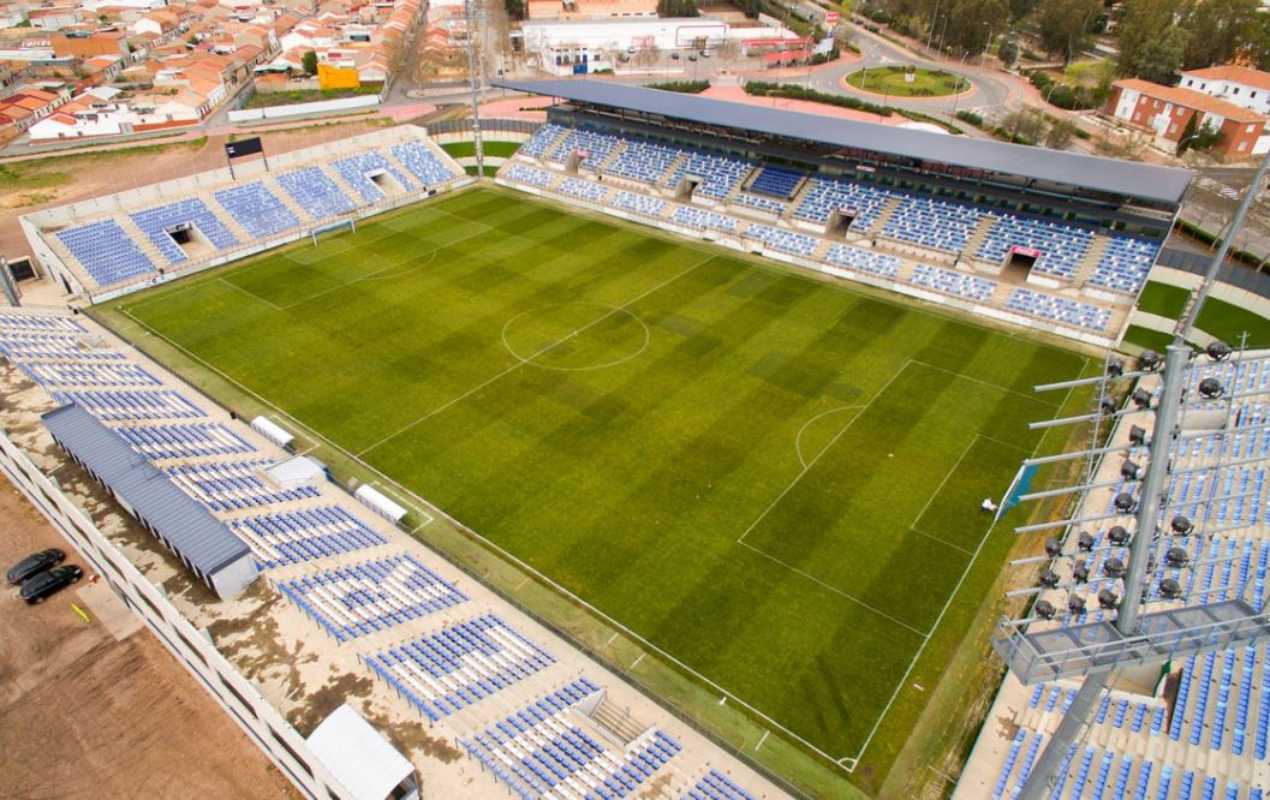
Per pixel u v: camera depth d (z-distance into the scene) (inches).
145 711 1360.7
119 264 2859.3
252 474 1851.6
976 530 1755.7
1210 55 5088.6
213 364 2367.1
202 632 1277.1
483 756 1185.4
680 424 2098.9
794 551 1699.1
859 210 3127.5
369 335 2524.6
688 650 1480.1
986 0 5841.5
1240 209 1609.3
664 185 3535.9
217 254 3034.0
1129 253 2664.9
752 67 6028.5
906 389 2265.0
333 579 1539.1
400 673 1326.3
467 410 2155.5
